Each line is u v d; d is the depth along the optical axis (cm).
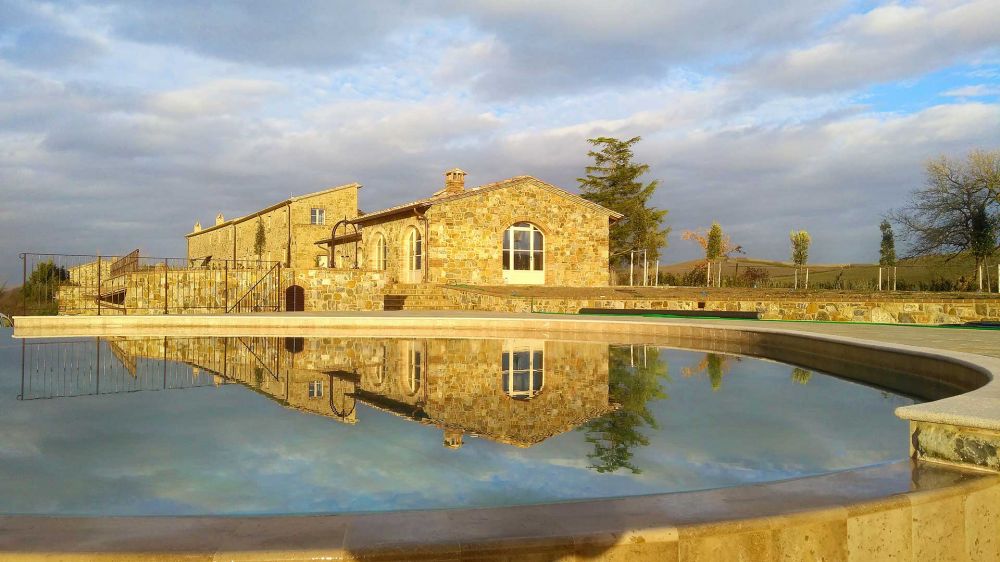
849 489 270
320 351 931
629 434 409
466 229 2312
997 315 1420
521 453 358
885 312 1498
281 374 684
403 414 470
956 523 274
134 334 1222
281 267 2109
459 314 1582
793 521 236
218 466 324
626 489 288
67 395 547
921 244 2359
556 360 835
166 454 349
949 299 1491
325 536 212
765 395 573
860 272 3803
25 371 699
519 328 1311
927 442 320
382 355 881
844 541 245
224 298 2303
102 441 381
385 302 2275
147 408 489
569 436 402
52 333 1230
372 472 315
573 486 293
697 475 315
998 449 291
